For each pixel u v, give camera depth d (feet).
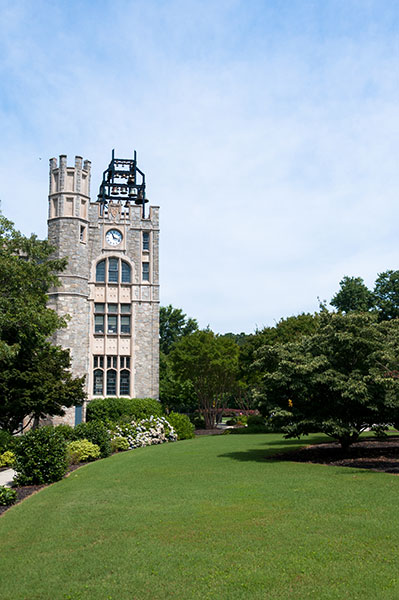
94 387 128.16
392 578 23.06
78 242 127.13
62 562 26.50
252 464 60.39
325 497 39.40
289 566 24.82
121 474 55.98
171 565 25.52
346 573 23.80
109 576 24.40
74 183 128.77
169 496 42.04
